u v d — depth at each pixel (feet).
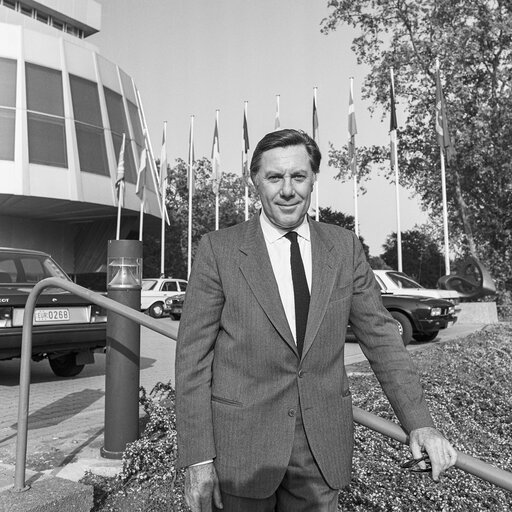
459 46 84.12
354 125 78.54
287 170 6.14
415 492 10.04
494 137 85.25
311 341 5.90
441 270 218.18
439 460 5.76
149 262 152.56
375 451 11.78
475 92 88.43
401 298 40.16
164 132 95.09
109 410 12.65
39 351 21.16
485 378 21.94
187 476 6.01
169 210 156.87
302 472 6.03
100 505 10.26
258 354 5.89
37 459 12.58
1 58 88.89
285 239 6.32
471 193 94.99
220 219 161.07
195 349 6.08
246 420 5.86
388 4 88.74
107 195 95.35
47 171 88.28
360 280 6.42
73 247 114.11
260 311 5.91
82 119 95.09
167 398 15.87
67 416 17.53
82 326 22.13
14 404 19.40
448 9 85.61
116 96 104.12
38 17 129.39
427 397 16.71
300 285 6.14
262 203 6.35
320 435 5.95
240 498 5.99
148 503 10.30
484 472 5.72
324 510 6.07
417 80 90.27
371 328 6.39
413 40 90.68
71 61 96.43
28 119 88.43
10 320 20.58
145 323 8.63
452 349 31.42
